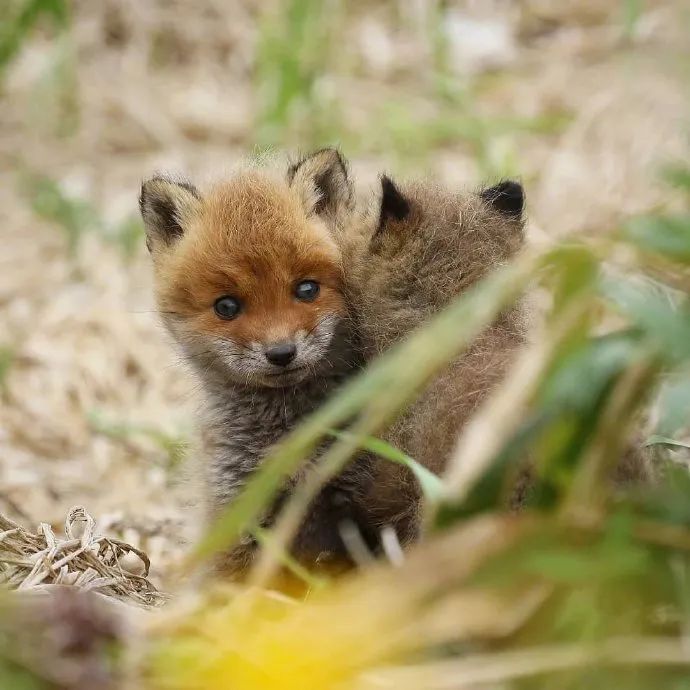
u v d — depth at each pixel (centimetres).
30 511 1374
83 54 2366
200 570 1125
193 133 2208
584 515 677
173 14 2438
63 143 2202
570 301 716
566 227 1742
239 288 1141
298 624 730
